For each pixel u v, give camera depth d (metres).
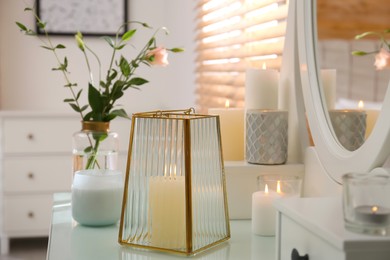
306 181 1.46
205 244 1.21
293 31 1.55
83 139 1.48
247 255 1.17
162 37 3.84
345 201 0.81
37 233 3.51
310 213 0.90
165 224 1.18
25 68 3.76
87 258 1.15
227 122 1.54
